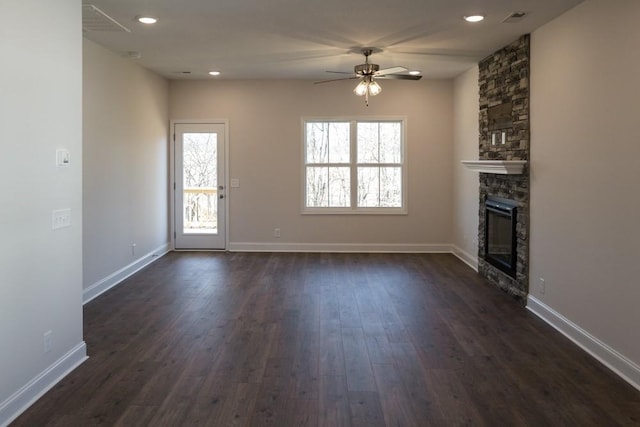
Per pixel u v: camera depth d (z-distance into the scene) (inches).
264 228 312.5
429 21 177.6
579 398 118.3
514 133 202.8
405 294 213.2
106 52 219.1
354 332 164.6
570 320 159.8
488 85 233.1
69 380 126.3
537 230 184.2
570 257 159.5
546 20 172.4
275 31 191.6
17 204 109.3
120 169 234.8
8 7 105.3
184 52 226.4
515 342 155.6
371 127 311.9
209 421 106.8
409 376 130.3
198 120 306.0
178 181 309.6
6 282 105.9
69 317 132.0
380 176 313.1
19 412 109.5
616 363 133.6
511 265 206.7
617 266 133.8
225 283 230.8
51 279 123.1
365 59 237.9
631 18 126.9
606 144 138.9
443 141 307.0
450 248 311.1
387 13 168.9
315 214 311.3
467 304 197.9
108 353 144.7
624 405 114.8
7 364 106.3
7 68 105.3
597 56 143.4
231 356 143.2
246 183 310.0
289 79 303.1
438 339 158.1
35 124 115.6
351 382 126.5
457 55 231.6
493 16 169.6
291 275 248.1
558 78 167.5
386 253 308.2
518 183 199.5
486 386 124.6
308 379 128.0
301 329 167.2
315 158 313.0
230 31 191.5
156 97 284.7
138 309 189.0
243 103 305.9
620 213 132.3
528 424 106.3
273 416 109.0
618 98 133.0
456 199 300.0
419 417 109.0
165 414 109.7
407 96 305.0
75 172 133.6
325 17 173.5
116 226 230.7
